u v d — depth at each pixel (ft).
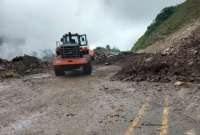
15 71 70.54
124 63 82.12
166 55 62.85
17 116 29.71
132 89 39.52
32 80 56.59
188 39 78.74
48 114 29.71
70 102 34.37
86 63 58.18
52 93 40.98
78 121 26.66
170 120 25.31
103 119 26.76
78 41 64.44
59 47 61.77
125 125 24.77
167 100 32.17
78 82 50.06
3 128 26.03
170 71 46.37
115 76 51.42
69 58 59.11
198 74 43.62
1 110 32.60
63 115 28.94
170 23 186.70
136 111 28.66
